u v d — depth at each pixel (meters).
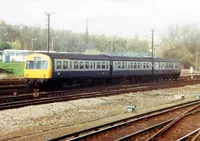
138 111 24.88
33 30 180.12
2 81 39.69
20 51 113.25
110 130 16.33
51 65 33.88
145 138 15.06
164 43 147.75
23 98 27.00
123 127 17.69
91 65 39.53
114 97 31.56
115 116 22.22
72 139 13.28
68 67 36.00
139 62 49.47
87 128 16.61
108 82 44.19
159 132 15.57
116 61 44.25
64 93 32.09
